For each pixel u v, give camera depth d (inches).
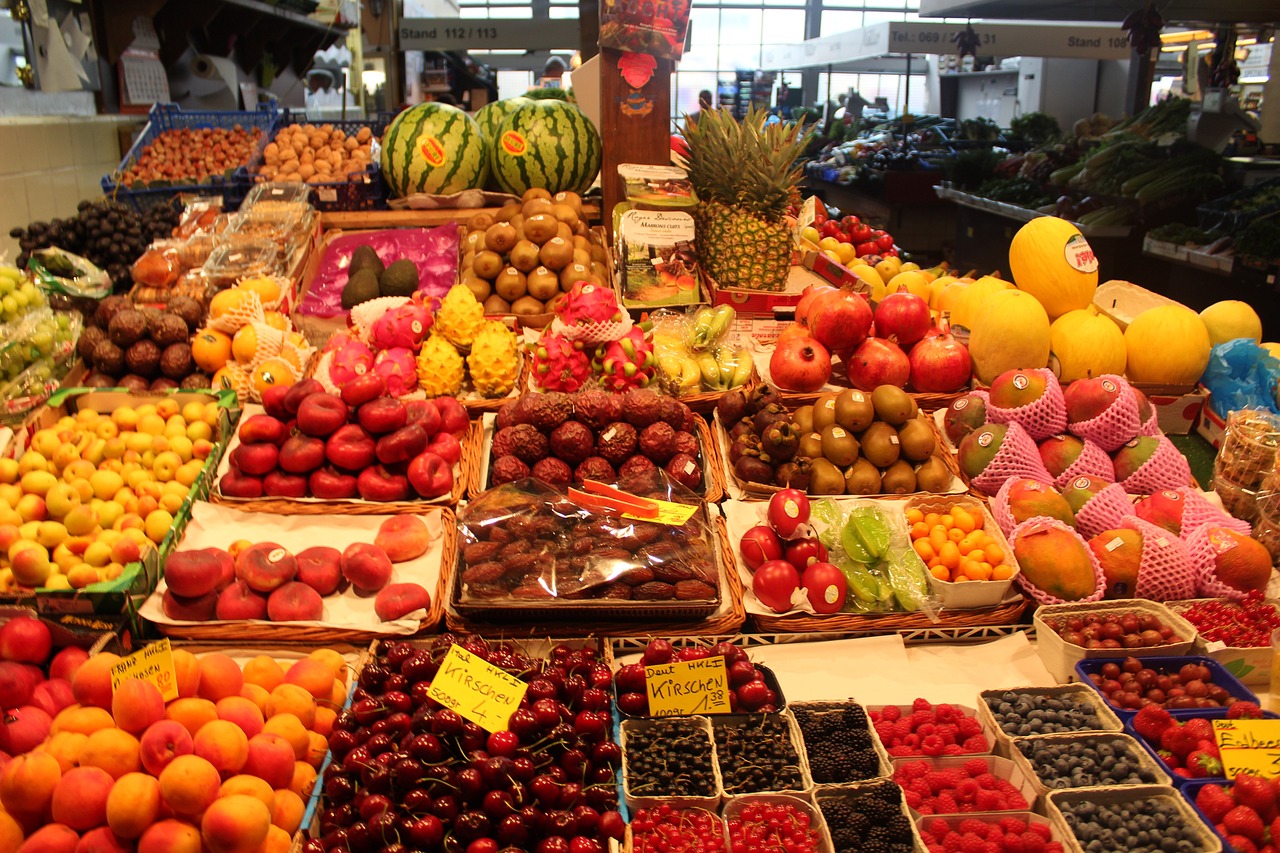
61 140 221.0
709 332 148.6
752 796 85.8
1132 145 331.3
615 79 185.0
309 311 164.4
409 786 81.7
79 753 77.3
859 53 349.7
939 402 144.6
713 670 96.0
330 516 122.2
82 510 112.1
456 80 402.0
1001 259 367.6
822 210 231.1
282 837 79.7
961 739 95.3
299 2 317.4
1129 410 129.3
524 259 164.4
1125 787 86.2
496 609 106.3
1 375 133.6
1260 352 145.3
